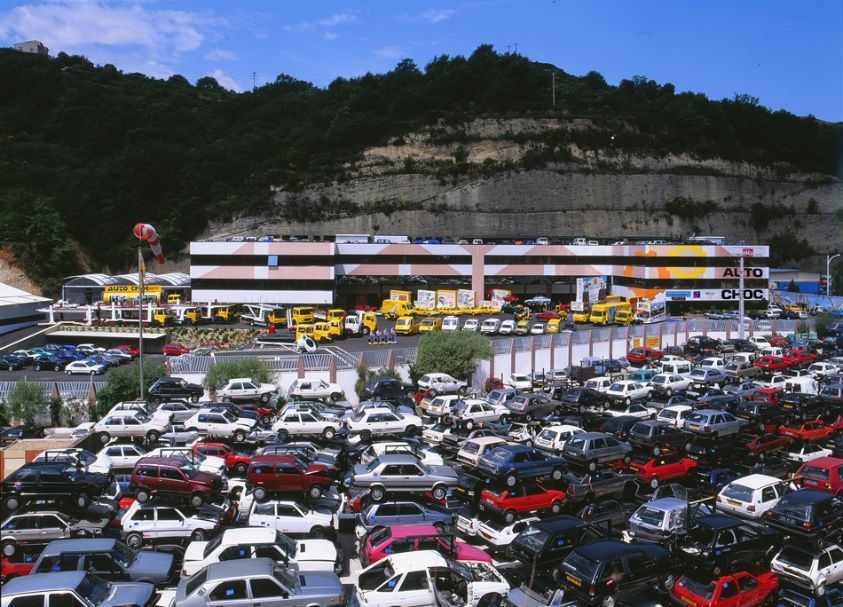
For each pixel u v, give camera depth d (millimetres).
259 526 24266
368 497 27828
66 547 20016
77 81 181875
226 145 162125
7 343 70688
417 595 18891
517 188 163625
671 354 71750
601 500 28750
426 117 168625
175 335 77562
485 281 125062
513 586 21625
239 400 46281
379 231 154750
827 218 176375
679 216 169375
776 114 192875
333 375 51625
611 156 170750
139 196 147000
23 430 39406
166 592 19203
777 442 36469
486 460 29438
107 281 105188
